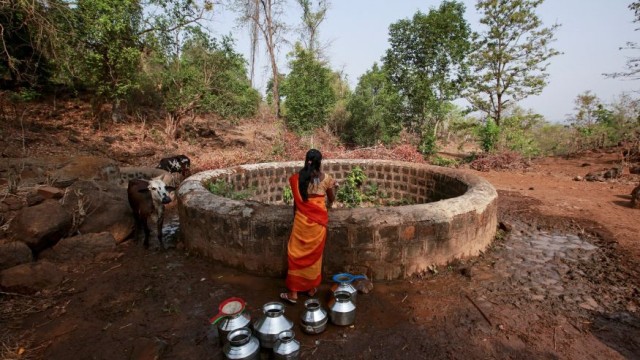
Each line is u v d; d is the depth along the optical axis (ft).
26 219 14.60
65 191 17.51
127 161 36.47
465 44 57.31
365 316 11.40
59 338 10.37
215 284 13.41
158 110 56.75
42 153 32.07
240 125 65.46
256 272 14.05
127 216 17.94
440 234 13.89
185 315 11.53
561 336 10.36
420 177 24.64
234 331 9.43
